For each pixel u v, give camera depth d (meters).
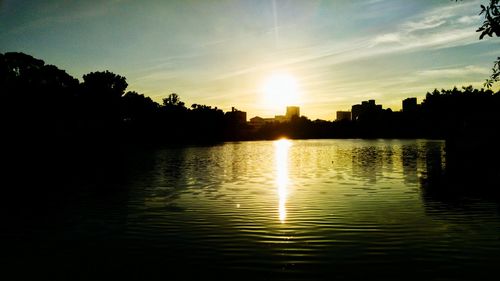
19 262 11.30
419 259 11.19
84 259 11.51
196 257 11.56
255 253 11.89
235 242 13.05
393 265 10.75
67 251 12.28
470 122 49.09
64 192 24.77
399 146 91.31
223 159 55.31
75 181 30.61
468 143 47.72
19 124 78.88
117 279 9.97
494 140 39.88
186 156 63.38
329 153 67.00
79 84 107.25
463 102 105.06
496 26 8.70
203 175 34.25
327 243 12.84
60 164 48.16
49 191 25.27
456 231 14.12
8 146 72.94
